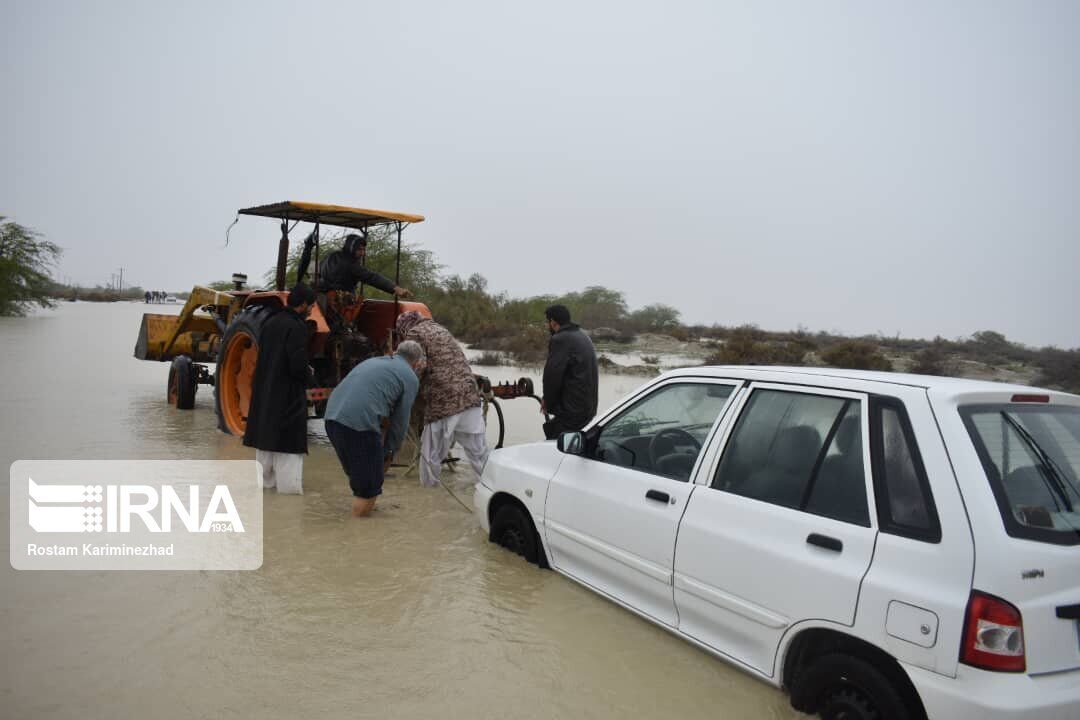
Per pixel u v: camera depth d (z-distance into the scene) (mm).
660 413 4477
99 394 13000
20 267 38594
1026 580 2713
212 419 10906
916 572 2926
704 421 4203
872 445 3260
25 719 3207
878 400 3334
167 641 4020
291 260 17266
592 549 4594
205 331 12516
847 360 20750
